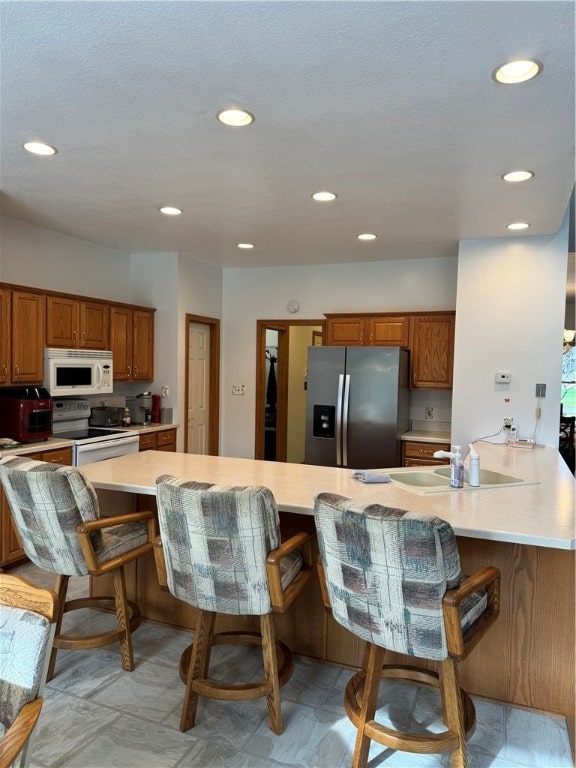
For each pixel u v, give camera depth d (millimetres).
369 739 1811
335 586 1748
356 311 5664
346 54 1822
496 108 2182
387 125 2359
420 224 3986
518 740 2018
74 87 2070
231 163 2844
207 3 1568
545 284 4227
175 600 2848
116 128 2434
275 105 2191
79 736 2016
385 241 4594
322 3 1562
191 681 2057
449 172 2910
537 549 2156
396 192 3270
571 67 1871
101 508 2975
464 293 4426
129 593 2957
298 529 2514
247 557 1865
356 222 3984
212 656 2590
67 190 3348
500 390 4328
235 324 6188
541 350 4234
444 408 5355
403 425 5059
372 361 4828
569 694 2131
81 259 4820
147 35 1736
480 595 1820
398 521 1524
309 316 5859
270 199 3473
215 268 6035
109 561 2291
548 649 2156
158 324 5383
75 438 4188
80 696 2262
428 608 1557
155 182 3178
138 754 1927
